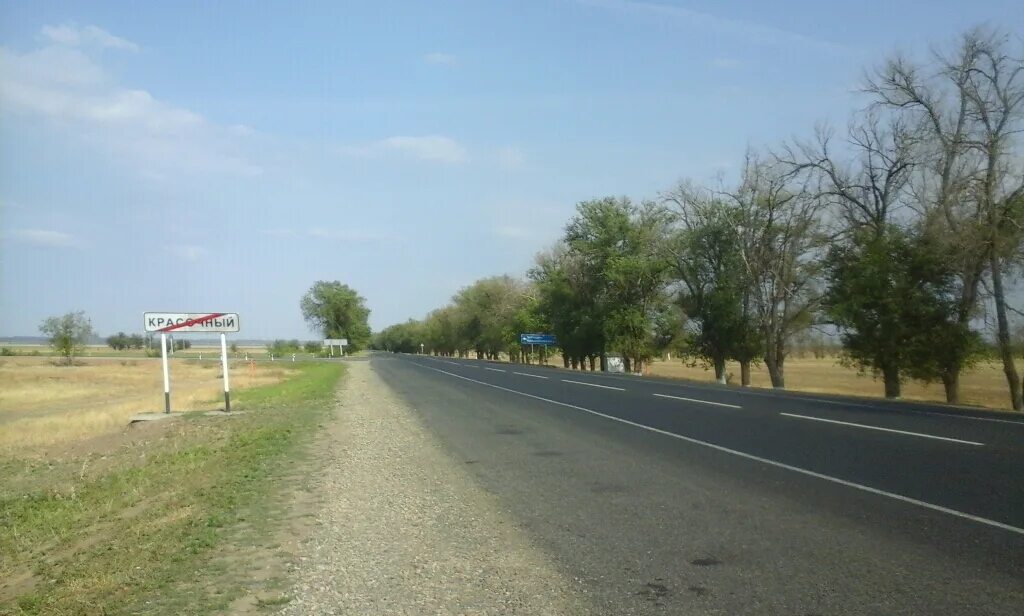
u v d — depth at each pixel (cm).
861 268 3253
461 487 1166
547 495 1070
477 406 2667
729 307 5247
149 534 949
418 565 746
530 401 2792
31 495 1505
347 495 1127
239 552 813
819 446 1431
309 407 2812
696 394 2973
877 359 3234
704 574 679
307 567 749
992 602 585
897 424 1778
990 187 2884
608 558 741
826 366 9650
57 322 8931
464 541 835
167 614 629
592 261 7162
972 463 1197
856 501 948
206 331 2798
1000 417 1959
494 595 645
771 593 622
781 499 978
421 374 5538
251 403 3144
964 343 2953
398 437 1852
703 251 5497
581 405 2533
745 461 1285
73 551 969
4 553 1027
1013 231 2841
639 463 1309
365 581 698
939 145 3209
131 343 16462
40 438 2683
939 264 3017
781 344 4981
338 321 15625
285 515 994
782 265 4875
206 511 1034
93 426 2925
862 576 656
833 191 4106
